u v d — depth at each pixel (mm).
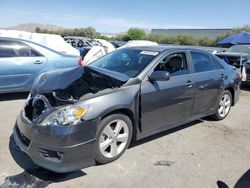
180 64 4656
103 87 3740
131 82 3855
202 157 4062
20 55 6312
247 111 6684
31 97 3820
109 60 4770
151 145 4332
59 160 3145
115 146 3697
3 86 6160
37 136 3186
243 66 9383
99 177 3365
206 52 5340
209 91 5129
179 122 4645
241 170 3764
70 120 3145
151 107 4027
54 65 6652
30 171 3396
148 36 44719
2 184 3117
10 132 4523
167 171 3609
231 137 4898
